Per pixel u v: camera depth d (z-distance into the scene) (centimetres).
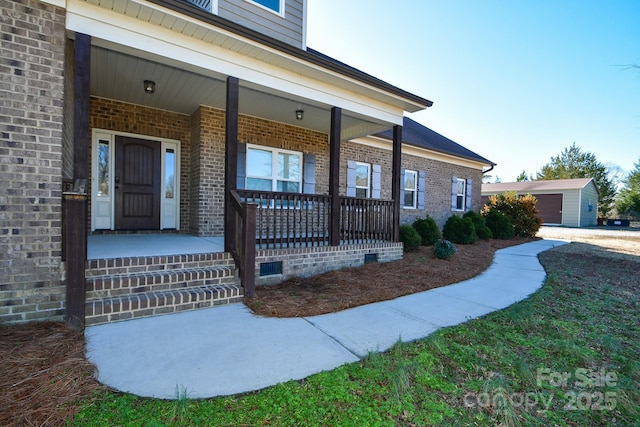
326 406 196
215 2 554
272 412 189
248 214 401
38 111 302
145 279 358
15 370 217
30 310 297
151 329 303
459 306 404
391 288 469
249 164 725
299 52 460
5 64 290
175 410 184
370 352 261
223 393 205
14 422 170
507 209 1295
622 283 543
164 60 400
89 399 193
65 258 309
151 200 663
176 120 680
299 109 662
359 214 639
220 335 295
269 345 277
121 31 359
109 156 620
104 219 622
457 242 997
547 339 309
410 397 209
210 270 405
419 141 1159
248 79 458
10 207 290
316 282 492
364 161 958
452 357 267
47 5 308
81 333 287
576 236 1456
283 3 638
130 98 602
